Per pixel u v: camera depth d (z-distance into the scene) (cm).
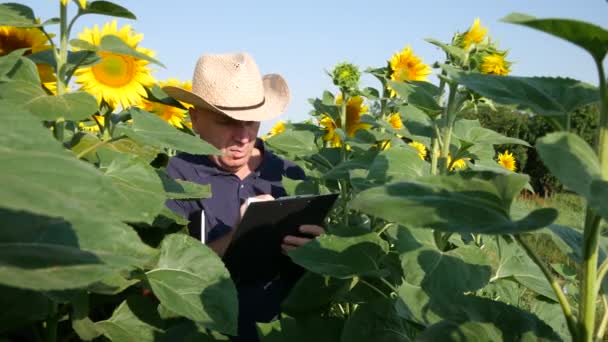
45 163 86
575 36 134
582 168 119
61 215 78
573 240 190
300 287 287
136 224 253
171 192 258
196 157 415
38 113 200
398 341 237
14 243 94
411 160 273
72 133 326
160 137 225
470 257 223
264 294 368
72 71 238
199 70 406
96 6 228
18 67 216
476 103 274
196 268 229
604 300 177
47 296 167
